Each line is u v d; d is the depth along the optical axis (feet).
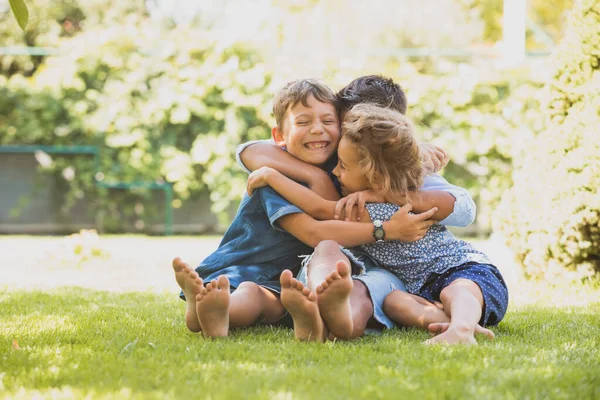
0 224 29.43
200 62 28.43
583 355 6.93
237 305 8.09
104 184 28.96
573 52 13.71
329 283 7.11
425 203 8.64
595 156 12.78
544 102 14.24
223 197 28.86
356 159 8.43
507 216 14.35
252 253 9.04
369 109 8.51
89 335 7.88
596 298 11.78
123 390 5.49
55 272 16.97
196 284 7.62
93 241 19.10
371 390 5.47
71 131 28.68
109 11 41.29
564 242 13.00
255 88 28.12
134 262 18.85
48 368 6.21
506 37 24.09
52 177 29.32
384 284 8.45
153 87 28.45
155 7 43.32
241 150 9.36
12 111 28.53
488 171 27.91
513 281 14.23
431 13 38.63
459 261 8.66
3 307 10.44
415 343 7.39
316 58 27.76
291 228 8.64
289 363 6.52
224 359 6.69
